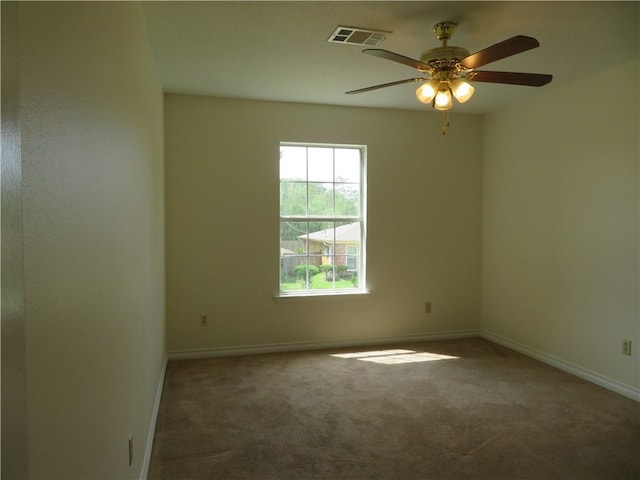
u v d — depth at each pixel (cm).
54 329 79
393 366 381
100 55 120
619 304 322
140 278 206
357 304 446
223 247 410
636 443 246
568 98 365
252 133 413
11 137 58
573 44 282
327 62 313
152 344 265
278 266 423
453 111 458
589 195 346
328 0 225
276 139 419
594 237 342
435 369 373
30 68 68
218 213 408
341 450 239
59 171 83
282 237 433
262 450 238
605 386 331
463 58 229
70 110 90
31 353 68
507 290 440
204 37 269
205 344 409
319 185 441
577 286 358
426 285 465
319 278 443
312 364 386
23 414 62
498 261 454
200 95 398
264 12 238
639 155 307
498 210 452
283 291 434
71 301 90
